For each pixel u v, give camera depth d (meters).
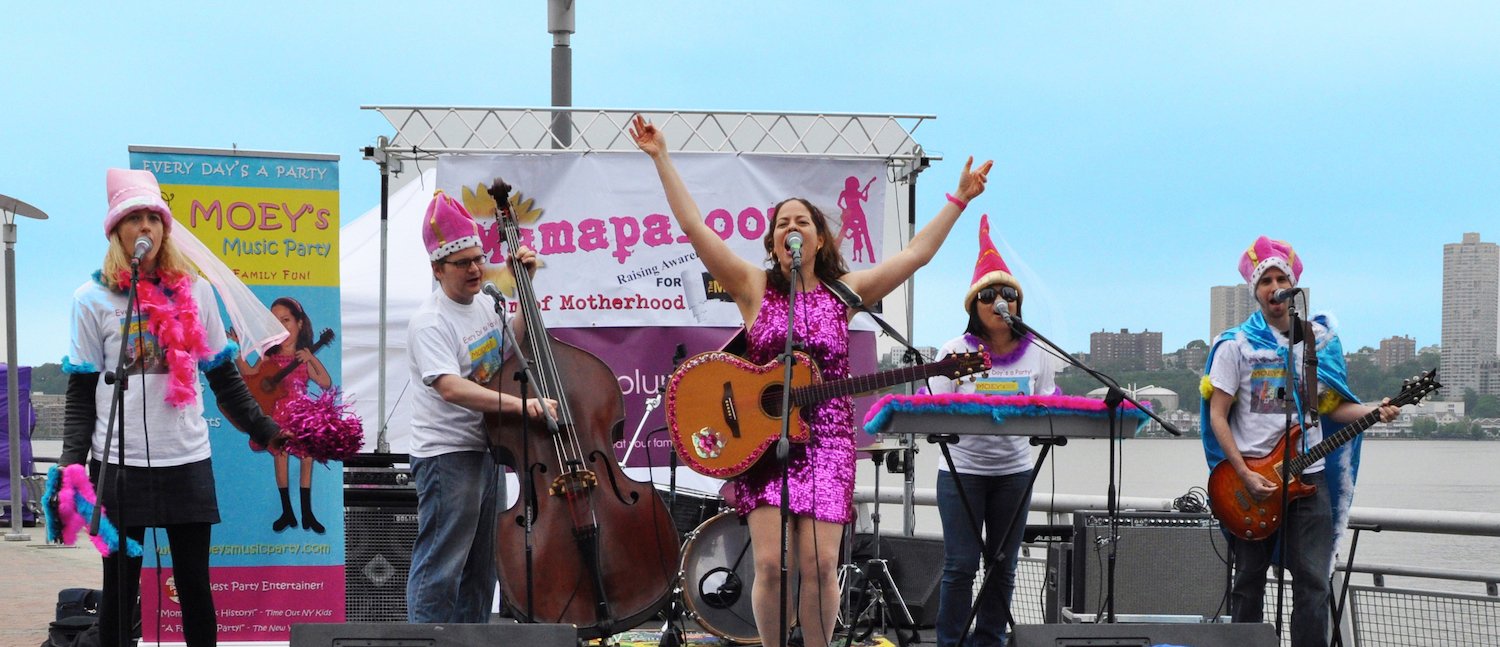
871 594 6.35
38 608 7.45
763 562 4.10
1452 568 5.52
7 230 11.74
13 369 11.83
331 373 5.55
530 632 3.58
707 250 4.32
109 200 4.34
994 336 5.25
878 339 6.97
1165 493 7.56
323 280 5.57
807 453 4.12
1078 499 6.81
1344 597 5.33
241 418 4.61
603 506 4.77
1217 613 5.47
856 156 6.85
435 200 4.82
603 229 6.73
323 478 5.56
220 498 5.46
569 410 4.85
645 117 6.81
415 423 4.85
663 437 6.76
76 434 4.20
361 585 5.73
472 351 4.85
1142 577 5.63
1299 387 4.95
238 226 5.50
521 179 6.69
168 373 4.29
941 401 4.07
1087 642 3.72
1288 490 4.87
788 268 4.27
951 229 4.50
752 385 4.14
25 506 13.30
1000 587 5.12
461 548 4.76
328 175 5.59
